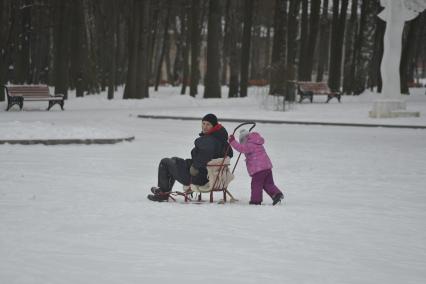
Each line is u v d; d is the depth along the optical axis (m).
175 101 114.50
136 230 21.55
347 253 19.03
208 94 126.06
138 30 121.31
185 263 17.36
